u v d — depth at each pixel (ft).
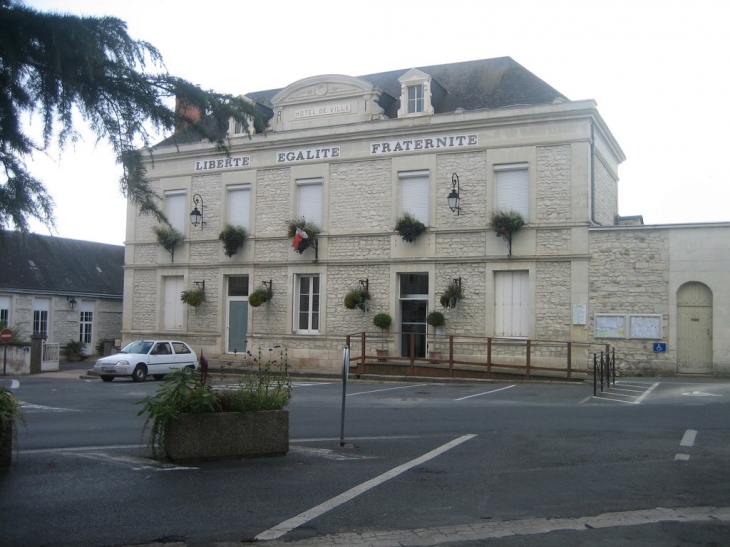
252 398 30.55
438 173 79.61
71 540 19.67
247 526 20.90
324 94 86.43
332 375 75.56
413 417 43.04
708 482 25.88
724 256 68.44
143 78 21.62
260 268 88.99
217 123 23.53
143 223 97.60
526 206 75.77
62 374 87.56
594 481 26.21
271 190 89.04
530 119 75.20
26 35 19.44
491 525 20.99
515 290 76.07
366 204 83.20
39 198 20.42
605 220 82.23
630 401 50.62
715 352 68.18
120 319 131.95
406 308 81.71
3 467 28.12
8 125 20.20
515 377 69.51
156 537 19.95
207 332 91.76
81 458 30.12
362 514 22.09
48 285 118.83
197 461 29.09
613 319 71.41
